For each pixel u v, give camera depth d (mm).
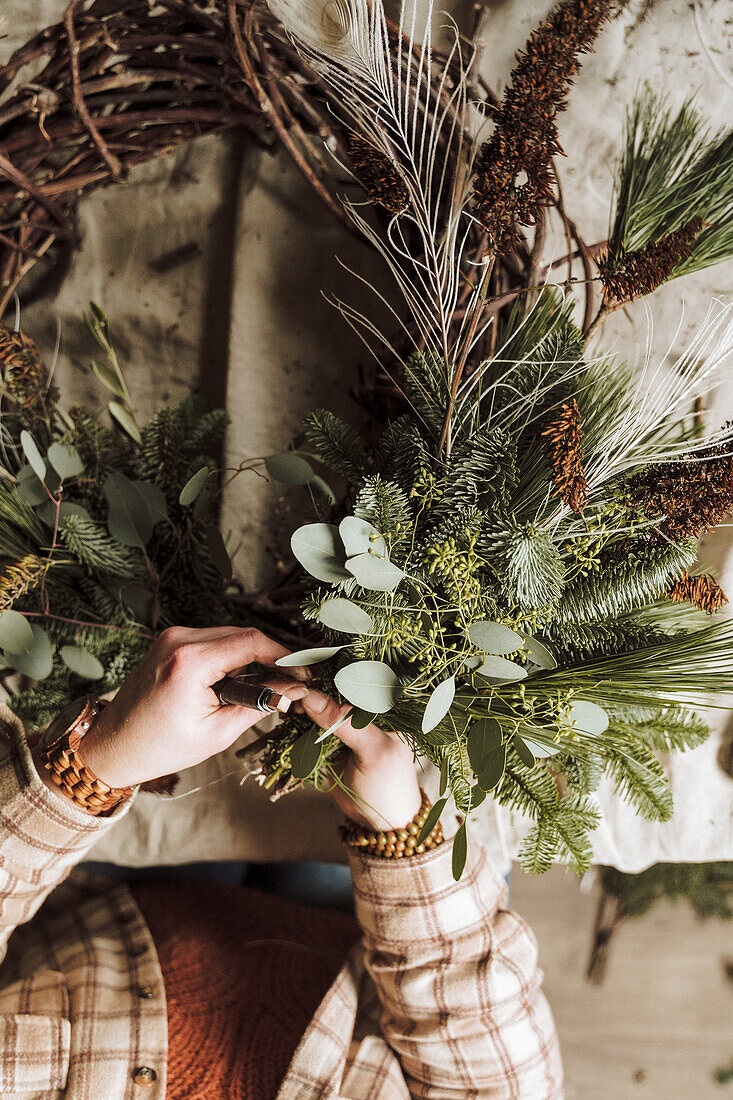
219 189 951
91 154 865
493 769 528
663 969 1378
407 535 615
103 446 813
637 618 672
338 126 794
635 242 688
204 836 1026
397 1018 838
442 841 780
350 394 898
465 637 582
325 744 686
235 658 626
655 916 1388
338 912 1090
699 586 617
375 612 603
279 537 963
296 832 1014
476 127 799
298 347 943
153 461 772
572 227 723
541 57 572
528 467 614
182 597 778
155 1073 818
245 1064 862
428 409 669
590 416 654
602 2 569
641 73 825
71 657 735
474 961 788
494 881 833
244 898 1057
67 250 979
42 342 1001
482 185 588
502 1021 783
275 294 939
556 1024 1388
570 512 617
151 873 1105
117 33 804
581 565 610
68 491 804
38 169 954
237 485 968
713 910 1370
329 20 599
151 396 998
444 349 646
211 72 807
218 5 762
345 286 926
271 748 703
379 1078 840
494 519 599
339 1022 855
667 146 707
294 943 1002
